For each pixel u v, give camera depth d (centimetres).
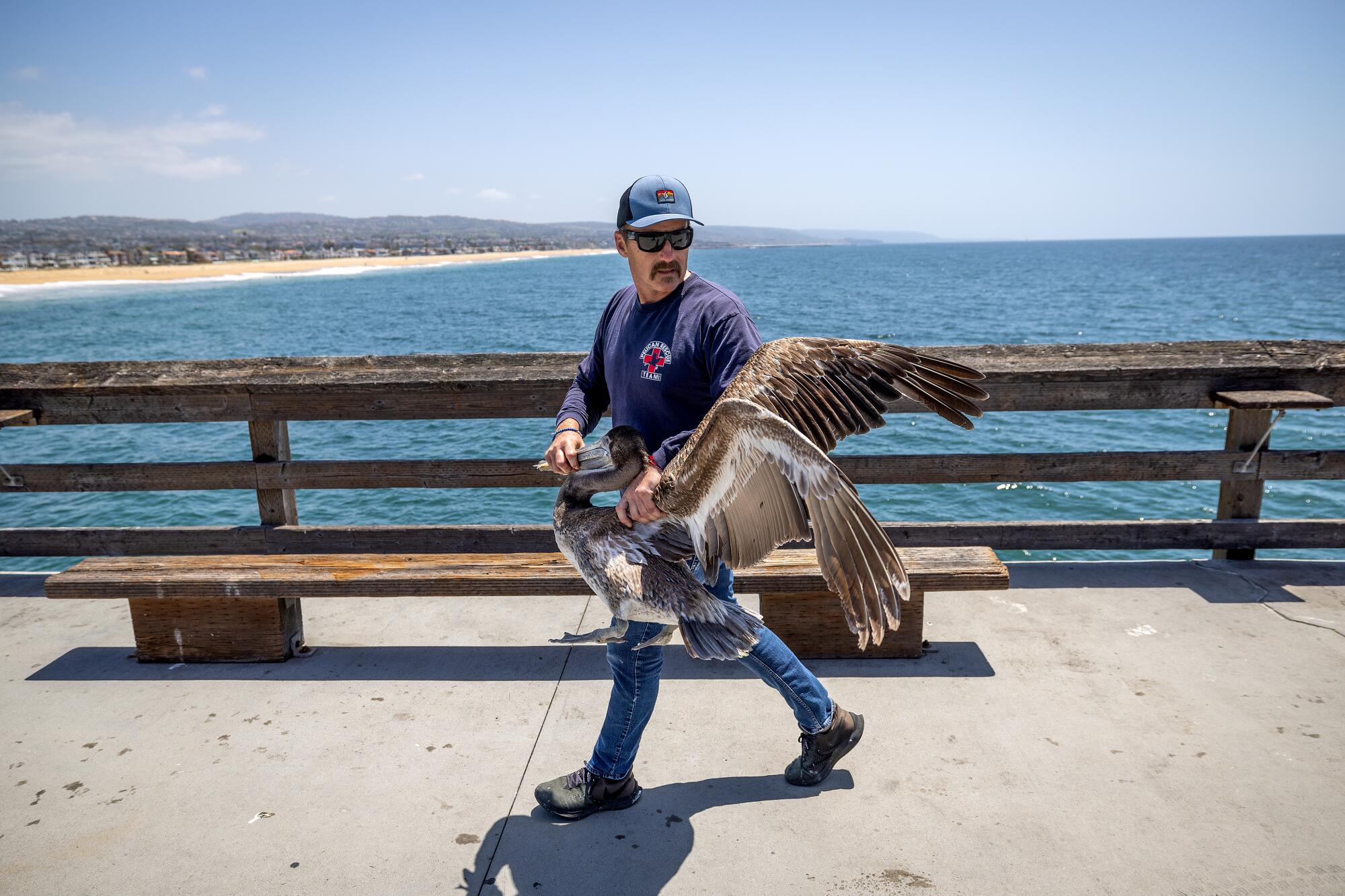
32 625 479
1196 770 321
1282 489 1182
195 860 286
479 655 434
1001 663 409
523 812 309
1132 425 1581
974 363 490
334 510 1252
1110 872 269
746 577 392
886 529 525
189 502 1289
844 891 264
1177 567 518
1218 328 3688
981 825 294
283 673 418
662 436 277
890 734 352
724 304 256
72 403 529
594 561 234
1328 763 323
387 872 279
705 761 338
